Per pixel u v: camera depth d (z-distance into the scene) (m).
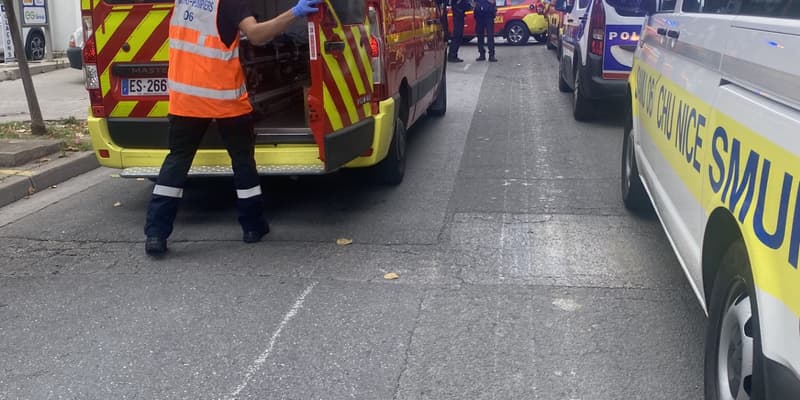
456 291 4.86
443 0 10.58
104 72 6.14
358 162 6.27
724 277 3.17
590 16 9.75
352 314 4.56
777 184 2.57
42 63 16.39
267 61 7.56
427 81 8.73
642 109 5.67
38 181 7.41
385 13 6.45
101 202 6.97
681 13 4.59
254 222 5.76
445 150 8.75
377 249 5.61
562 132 9.73
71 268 5.38
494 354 4.07
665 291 4.80
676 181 4.18
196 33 5.32
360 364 3.99
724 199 3.12
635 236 5.79
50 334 4.39
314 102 5.32
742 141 2.99
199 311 4.64
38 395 3.76
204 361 4.05
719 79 3.48
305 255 5.52
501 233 5.90
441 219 6.26
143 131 6.17
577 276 5.06
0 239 6.00
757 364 2.66
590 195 6.87
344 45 5.63
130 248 5.74
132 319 4.56
